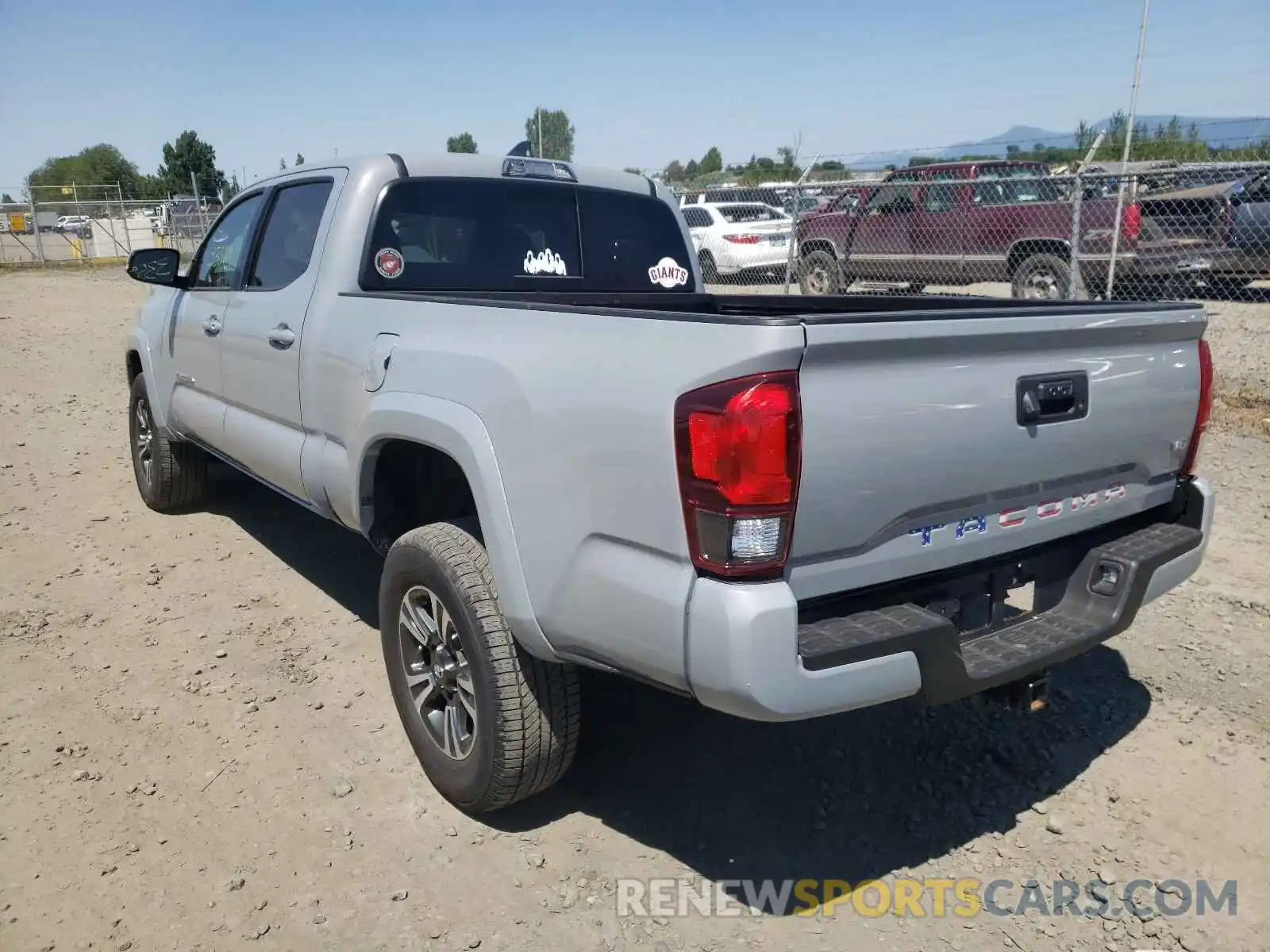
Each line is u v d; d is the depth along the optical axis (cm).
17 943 252
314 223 400
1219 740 349
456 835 299
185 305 505
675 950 255
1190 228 1170
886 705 377
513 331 273
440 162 403
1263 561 507
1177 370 304
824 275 1473
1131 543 299
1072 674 398
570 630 253
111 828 298
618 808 314
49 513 587
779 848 296
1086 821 307
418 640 313
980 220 1263
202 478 581
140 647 416
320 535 556
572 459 247
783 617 214
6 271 2816
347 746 345
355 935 259
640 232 462
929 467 240
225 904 268
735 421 211
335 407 358
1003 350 251
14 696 374
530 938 259
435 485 356
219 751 339
